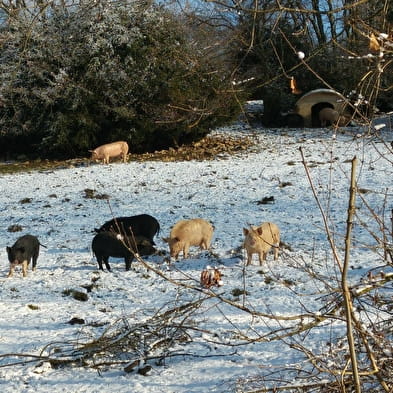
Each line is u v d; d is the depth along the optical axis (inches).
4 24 635.5
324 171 871.1
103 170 984.3
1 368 297.6
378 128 199.3
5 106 1127.0
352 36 253.3
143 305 398.6
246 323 343.3
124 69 1133.7
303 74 1439.5
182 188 826.2
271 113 1445.6
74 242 598.5
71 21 1127.0
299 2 262.5
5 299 428.1
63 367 297.4
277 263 487.2
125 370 287.6
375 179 797.9
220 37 436.8
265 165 955.3
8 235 639.8
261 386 255.8
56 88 1107.9
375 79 210.7
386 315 319.9
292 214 664.4
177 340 317.1
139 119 1151.0
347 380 223.1
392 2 218.2
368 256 490.3
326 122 1402.6
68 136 1141.1
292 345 221.8
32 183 914.1
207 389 264.2
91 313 387.9
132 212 712.4
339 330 320.5
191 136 1197.1
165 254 533.0
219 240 573.3
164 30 1111.6
